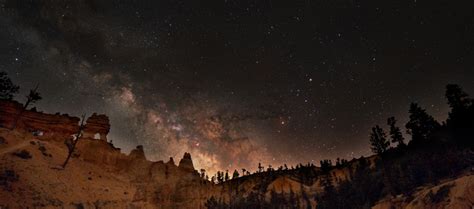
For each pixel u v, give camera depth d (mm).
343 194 89500
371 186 82625
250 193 119438
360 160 128000
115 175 75500
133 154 86812
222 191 123500
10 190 42562
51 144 70562
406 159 83688
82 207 51781
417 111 94938
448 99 85188
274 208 105125
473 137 71062
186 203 81250
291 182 138375
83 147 77812
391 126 99875
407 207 52719
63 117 80000
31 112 74625
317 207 92750
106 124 86625
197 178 94312
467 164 61375
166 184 82250
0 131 60500
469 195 41438
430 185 59531
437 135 83875
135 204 67062
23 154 54625
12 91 70375
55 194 49562
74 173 62375
